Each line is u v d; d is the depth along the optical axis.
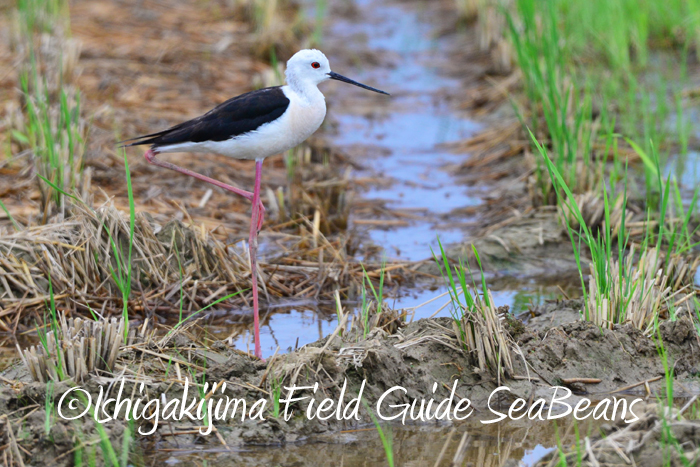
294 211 13.72
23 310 10.65
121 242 11.34
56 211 12.10
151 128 16.58
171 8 25.64
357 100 20.34
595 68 19.38
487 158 16.56
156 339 9.20
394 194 15.23
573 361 8.91
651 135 15.43
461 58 22.91
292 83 10.13
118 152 15.20
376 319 9.27
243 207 14.17
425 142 17.88
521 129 17.12
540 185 13.95
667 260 10.52
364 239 13.31
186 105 18.05
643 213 13.44
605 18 20.86
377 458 7.51
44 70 17.80
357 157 16.88
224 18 25.00
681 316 9.55
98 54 20.55
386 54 23.41
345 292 11.71
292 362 8.34
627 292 9.49
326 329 10.48
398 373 8.52
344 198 13.79
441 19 26.45
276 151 10.18
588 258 12.62
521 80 19.69
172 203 13.81
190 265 11.50
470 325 8.81
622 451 7.05
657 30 21.28
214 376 8.35
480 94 19.92
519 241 12.91
